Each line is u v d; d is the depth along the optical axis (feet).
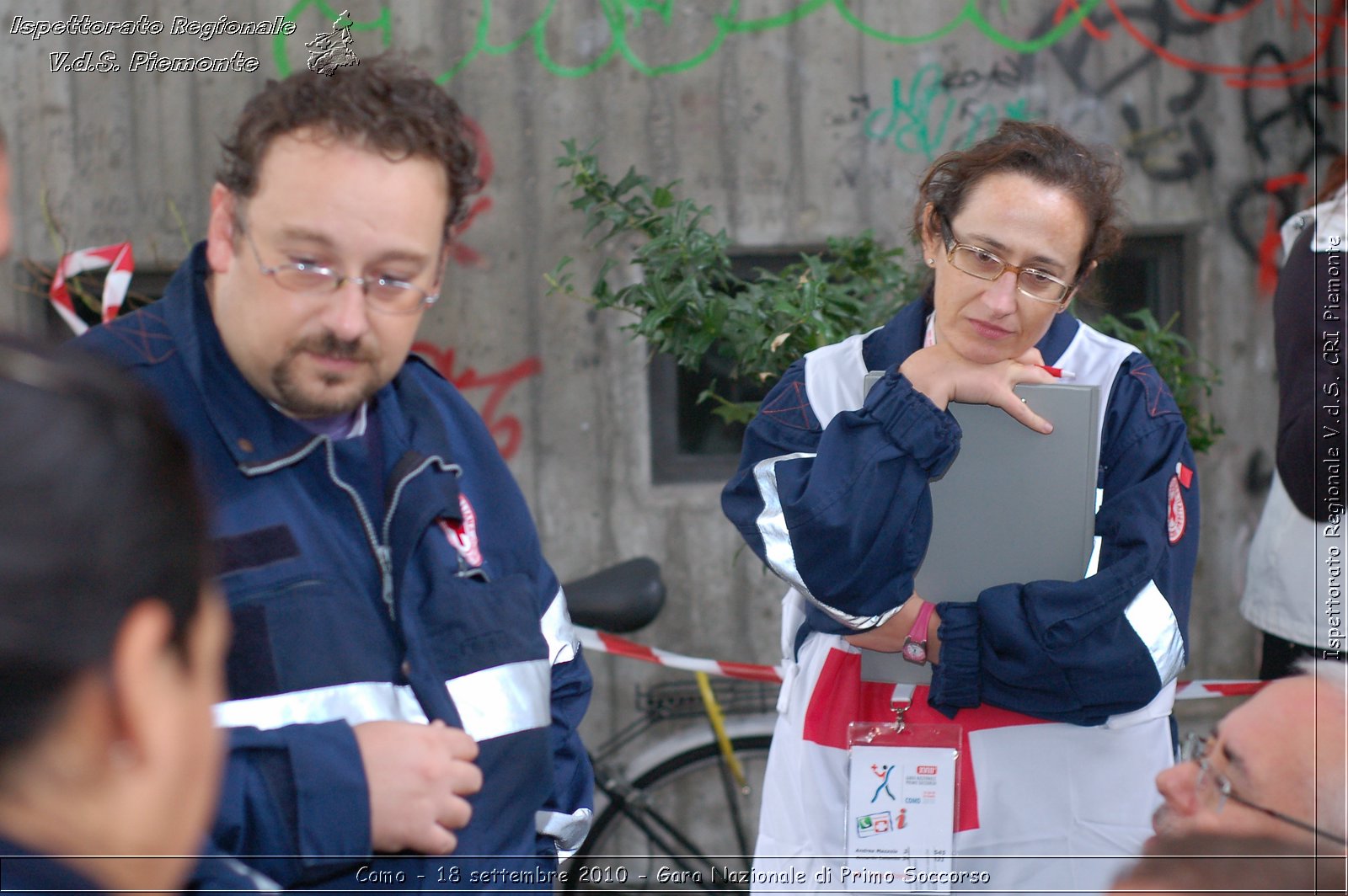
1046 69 10.47
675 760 9.59
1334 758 2.55
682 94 10.28
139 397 1.67
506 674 3.95
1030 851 4.89
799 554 4.68
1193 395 10.82
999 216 4.55
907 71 10.38
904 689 5.07
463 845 3.76
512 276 10.36
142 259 10.10
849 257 8.25
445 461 4.11
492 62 10.19
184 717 1.73
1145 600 4.69
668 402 10.85
